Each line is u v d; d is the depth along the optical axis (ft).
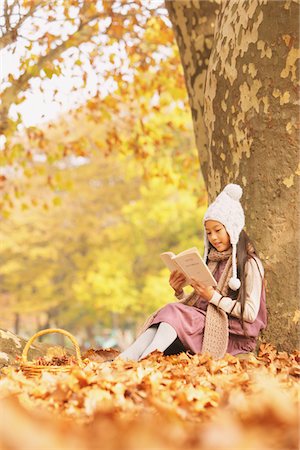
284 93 26.45
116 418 12.57
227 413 13.08
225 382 16.51
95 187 123.75
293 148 26.32
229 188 23.43
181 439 10.77
